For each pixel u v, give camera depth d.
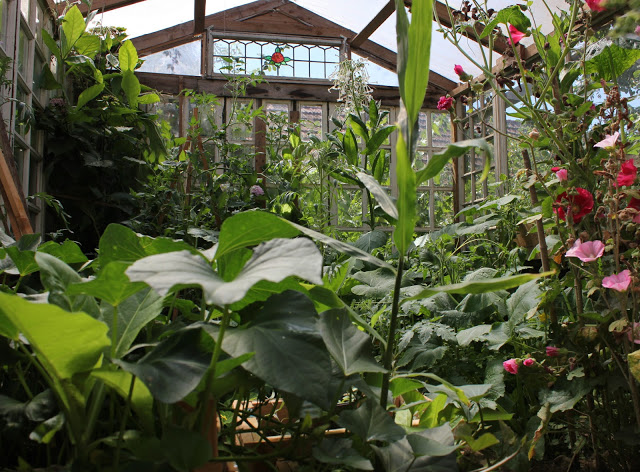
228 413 1.06
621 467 1.18
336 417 0.68
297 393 0.51
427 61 0.69
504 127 4.79
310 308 0.61
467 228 2.57
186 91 4.00
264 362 0.53
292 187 3.78
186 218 3.18
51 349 0.50
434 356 1.57
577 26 1.89
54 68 3.85
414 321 2.13
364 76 4.37
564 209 1.22
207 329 0.58
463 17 1.85
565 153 1.44
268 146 4.41
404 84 0.71
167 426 0.61
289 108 5.31
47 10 3.56
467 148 0.61
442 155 0.64
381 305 1.96
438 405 1.03
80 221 3.78
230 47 5.22
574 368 1.21
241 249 0.72
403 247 0.71
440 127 5.54
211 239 2.40
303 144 3.88
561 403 1.18
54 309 0.45
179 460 0.51
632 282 1.06
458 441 0.99
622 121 1.32
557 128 1.50
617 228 1.14
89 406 0.62
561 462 1.31
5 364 0.66
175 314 1.18
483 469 0.89
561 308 1.54
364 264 2.78
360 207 5.17
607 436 1.22
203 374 0.53
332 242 0.68
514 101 4.70
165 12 4.77
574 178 1.40
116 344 0.62
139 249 0.71
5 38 2.73
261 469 0.83
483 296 1.78
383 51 5.46
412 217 0.69
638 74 2.87
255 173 3.83
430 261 2.58
